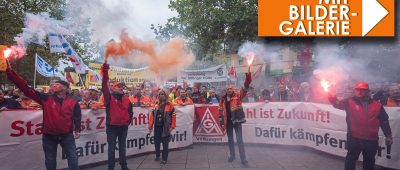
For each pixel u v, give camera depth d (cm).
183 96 995
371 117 539
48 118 557
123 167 691
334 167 706
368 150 542
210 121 1018
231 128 766
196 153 883
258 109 978
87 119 742
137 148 853
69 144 574
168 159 814
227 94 760
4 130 609
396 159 659
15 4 1243
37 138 648
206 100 1196
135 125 850
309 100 1004
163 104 784
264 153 866
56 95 575
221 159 802
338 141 779
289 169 696
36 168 645
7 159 612
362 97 552
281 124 940
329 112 803
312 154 842
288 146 931
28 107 776
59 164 682
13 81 528
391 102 789
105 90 665
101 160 768
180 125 947
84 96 934
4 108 624
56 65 1362
